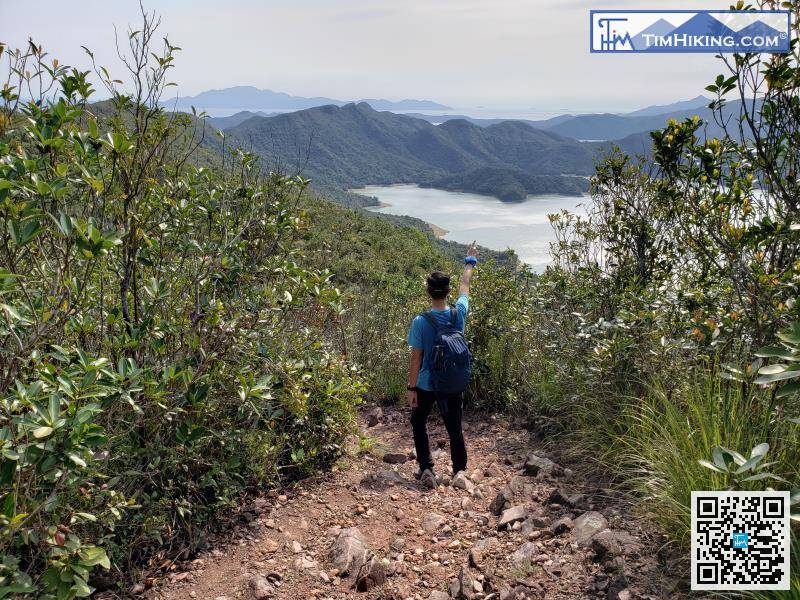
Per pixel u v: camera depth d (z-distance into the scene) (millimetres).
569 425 4496
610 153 4859
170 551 2861
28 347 2062
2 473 1684
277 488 3693
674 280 4633
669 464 2848
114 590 2506
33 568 2268
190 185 3637
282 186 3918
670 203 4105
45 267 2373
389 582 2715
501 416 5641
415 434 4156
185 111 3268
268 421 3605
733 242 3209
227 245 3355
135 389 2166
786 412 2732
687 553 2395
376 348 7047
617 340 3967
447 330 3939
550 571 2596
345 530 3127
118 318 2961
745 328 3268
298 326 4121
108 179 2850
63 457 1750
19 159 2291
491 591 2564
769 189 3311
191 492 3078
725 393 3086
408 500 3699
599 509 3141
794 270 2879
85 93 2811
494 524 3246
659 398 3486
